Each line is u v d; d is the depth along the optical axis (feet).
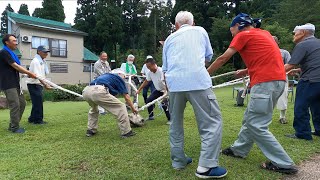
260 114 10.12
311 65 13.92
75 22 118.42
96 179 9.71
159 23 110.11
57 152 12.76
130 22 123.65
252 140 11.18
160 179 9.63
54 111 27.43
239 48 10.21
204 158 9.59
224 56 10.26
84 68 81.46
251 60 10.25
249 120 10.37
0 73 16.56
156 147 13.23
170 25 108.27
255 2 88.94
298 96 14.47
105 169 10.61
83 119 21.84
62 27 78.33
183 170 10.41
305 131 14.35
